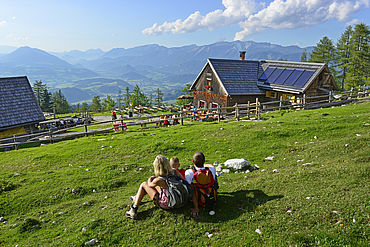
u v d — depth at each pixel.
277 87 29.03
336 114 18.30
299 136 13.18
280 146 11.77
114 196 7.84
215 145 13.03
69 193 8.50
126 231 5.55
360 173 6.58
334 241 4.38
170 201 5.50
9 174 10.39
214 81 32.16
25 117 29.19
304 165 8.50
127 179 9.45
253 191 6.66
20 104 29.66
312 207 5.42
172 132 17.03
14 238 5.92
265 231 4.98
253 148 12.04
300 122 15.91
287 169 8.32
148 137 15.78
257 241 4.74
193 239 5.08
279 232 4.88
